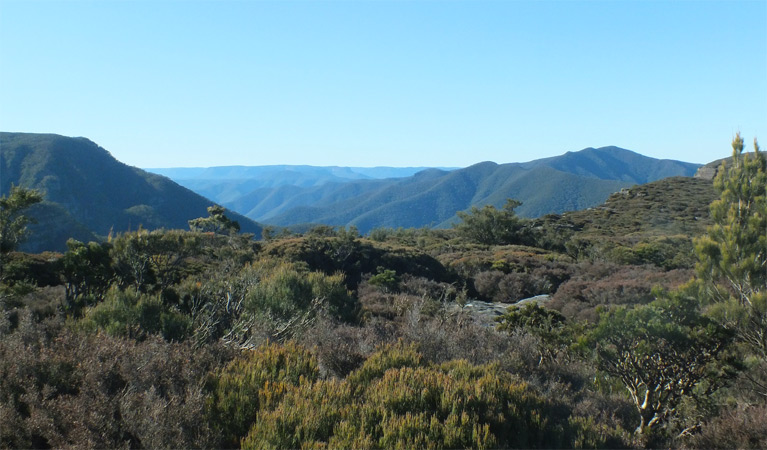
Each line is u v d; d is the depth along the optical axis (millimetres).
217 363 5973
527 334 9570
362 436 4172
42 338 6152
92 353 5531
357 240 30281
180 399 4742
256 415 4617
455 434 4328
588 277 25969
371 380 5828
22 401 4691
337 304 12250
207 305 10203
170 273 14391
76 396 4863
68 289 12148
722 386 6852
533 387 6754
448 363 6523
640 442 5789
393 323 11430
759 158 8406
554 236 53375
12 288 12078
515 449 4578
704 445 5793
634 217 76312
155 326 8016
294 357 6133
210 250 24250
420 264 28250
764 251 7625
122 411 4426
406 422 4438
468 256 33250
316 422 4395
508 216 53219
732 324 7246
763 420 5602
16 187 13438
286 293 11023
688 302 7223
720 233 8172
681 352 6613
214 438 4301
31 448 4164
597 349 7301
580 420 5406
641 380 7000
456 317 13273
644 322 6957
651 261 32031
